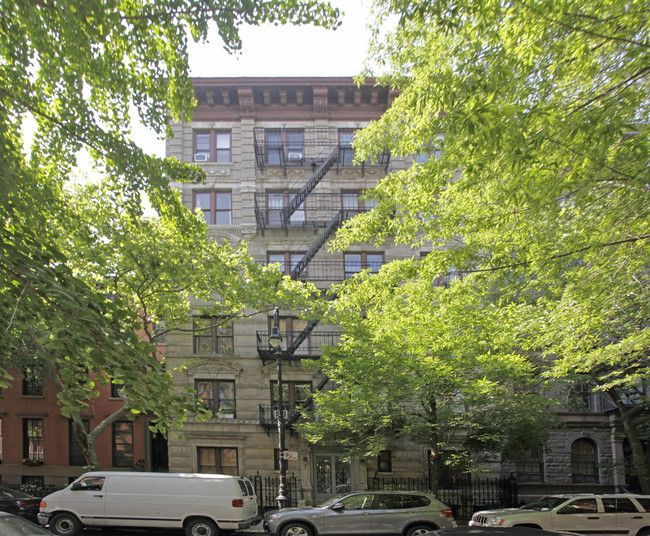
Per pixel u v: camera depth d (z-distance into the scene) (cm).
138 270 1916
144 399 773
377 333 1639
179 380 2641
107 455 2802
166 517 1608
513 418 1855
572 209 1034
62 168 1225
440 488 2473
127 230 1783
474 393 1767
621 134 782
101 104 1134
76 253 1770
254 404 2627
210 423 2600
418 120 1029
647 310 1154
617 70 857
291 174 2867
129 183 1229
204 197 2850
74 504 1628
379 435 1944
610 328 1302
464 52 928
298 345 2550
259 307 2064
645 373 1448
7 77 953
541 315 1453
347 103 2959
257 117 2930
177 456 2602
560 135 846
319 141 2905
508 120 808
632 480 2623
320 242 2641
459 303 1496
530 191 921
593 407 2656
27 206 945
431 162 1056
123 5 977
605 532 1453
